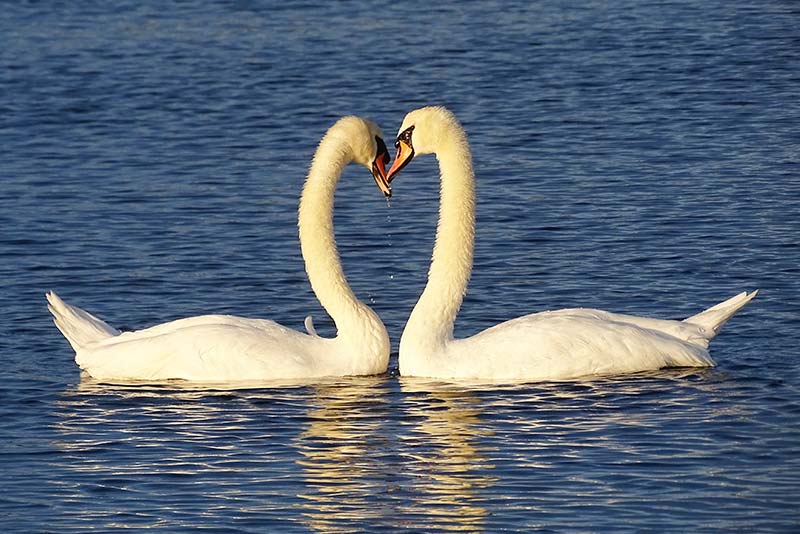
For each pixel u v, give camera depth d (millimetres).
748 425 15219
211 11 43969
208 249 22625
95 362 17172
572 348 16844
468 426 15445
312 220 17484
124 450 15031
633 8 42156
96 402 16391
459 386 16703
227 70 36375
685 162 26750
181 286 20891
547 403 16031
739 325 18641
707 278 20516
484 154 28078
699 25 39281
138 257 22250
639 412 15680
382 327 17422
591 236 22703
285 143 29547
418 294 20469
